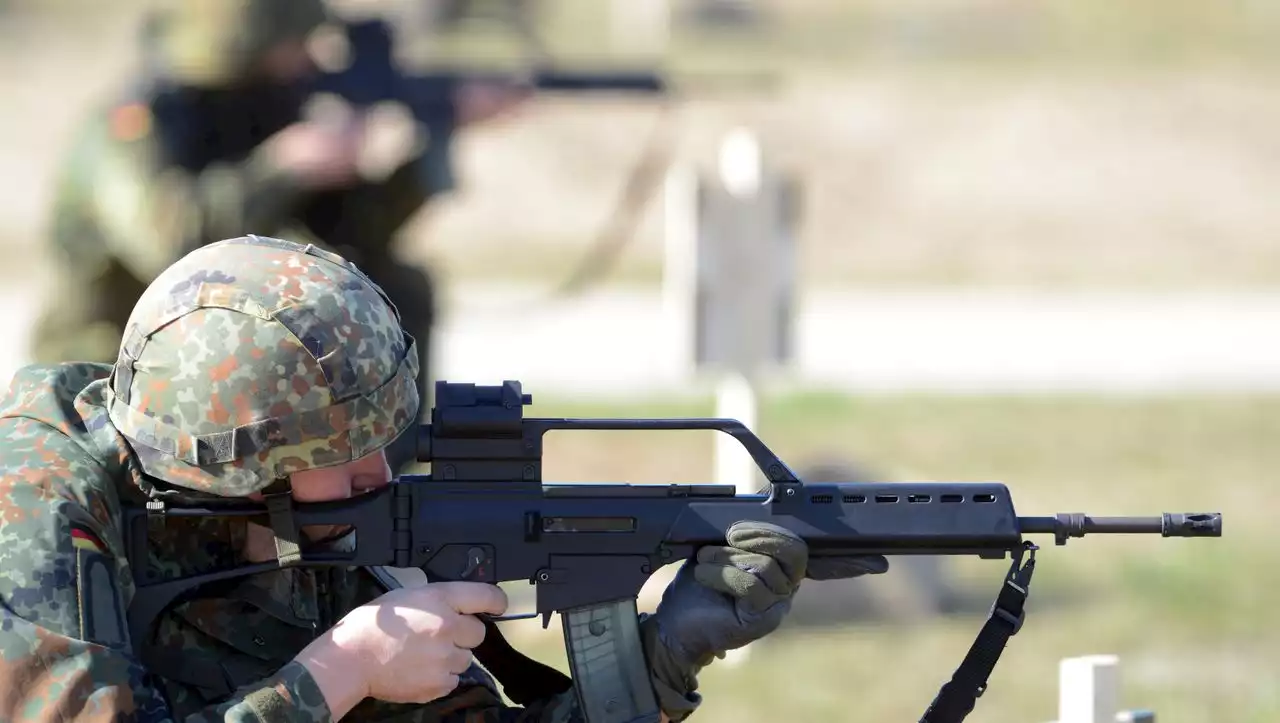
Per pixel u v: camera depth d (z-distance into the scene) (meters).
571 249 66.38
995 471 31.70
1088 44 90.56
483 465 8.22
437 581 8.12
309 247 7.80
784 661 20.45
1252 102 80.69
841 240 68.19
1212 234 68.56
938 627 21.98
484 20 42.00
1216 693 19.20
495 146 73.56
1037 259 65.75
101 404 7.78
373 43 20.73
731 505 8.31
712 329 22.30
